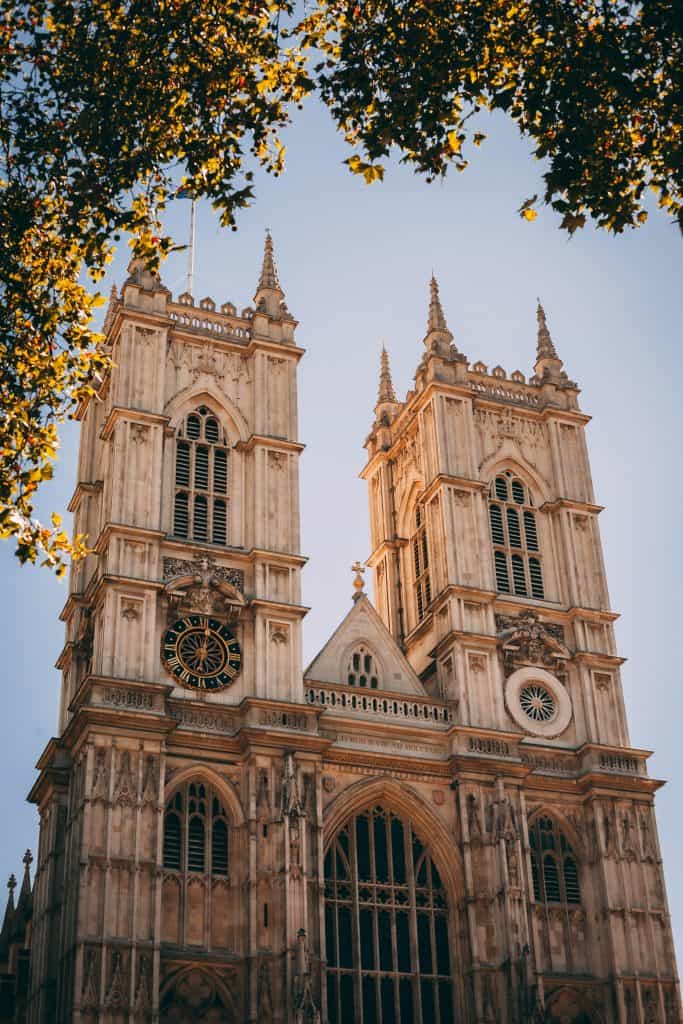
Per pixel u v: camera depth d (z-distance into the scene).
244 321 85.50
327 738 72.25
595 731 80.00
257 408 81.69
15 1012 77.38
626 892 75.31
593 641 83.44
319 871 68.62
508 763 75.69
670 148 39.91
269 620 74.94
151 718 68.19
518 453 88.50
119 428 76.75
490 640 79.88
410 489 91.19
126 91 43.00
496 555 84.88
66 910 66.00
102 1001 61.19
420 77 41.00
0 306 44.16
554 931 74.25
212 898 67.31
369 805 73.62
